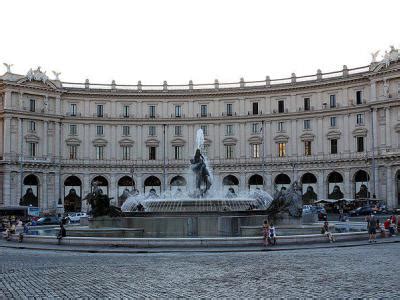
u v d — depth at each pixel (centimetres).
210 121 12812
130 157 12825
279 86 12381
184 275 2533
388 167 10769
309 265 2861
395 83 10850
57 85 12519
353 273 2534
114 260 3222
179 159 12850
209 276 2491
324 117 11931
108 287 2203
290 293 2025
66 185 12569
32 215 9825
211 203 5281
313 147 12012
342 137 11662
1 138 11750
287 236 4159
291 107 12338
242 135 12662
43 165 12012
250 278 2411
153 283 2300
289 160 12200
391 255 3338
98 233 4506
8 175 11544
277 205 5191
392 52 10825
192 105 12938
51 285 2261
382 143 10969
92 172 12600
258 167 12475
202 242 3969
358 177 11556
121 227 4847
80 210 12512
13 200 11581
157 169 12825
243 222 4669
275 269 2711
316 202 10925
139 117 12888
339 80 11669
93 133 12706
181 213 4938
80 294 2048
